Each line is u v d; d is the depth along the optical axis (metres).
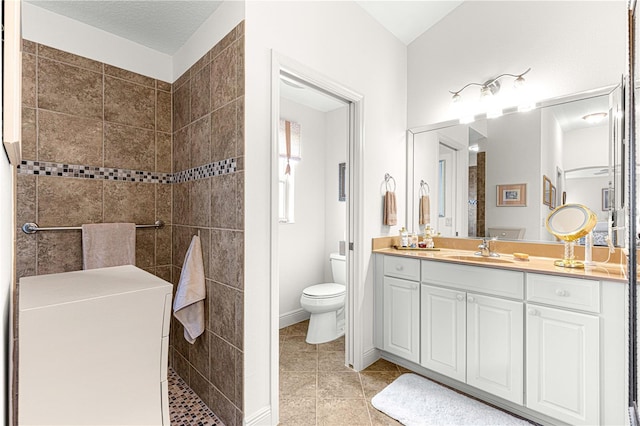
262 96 1.66
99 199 2.03
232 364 1.64
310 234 3.45
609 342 1.42
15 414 1.11
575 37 1.96
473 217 2.42
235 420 1.61
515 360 1.71
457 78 2.49
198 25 1.98
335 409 1.83
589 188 1.91
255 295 1.62
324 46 2.01
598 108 1.88
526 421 1.70
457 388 2.03
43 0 1.74
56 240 1.87
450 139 2.53
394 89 2.65
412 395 1.94
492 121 2.32
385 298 2.35
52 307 0.90
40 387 0.89
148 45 2.21
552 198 2.05
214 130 1.82
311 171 3.47
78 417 0.95
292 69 1.81
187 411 1.80
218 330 1.75
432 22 2.60
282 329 3.12
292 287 3.27
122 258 2.05
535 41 2.12
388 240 2.55
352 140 2.33
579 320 1.50
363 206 2.31
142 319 1.05
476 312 1.86
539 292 1.63
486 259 2.05
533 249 2.12
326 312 2.83
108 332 0.99
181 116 2.22
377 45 2.47
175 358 2.26
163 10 1.83
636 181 0.93
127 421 1.03
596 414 1.45
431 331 2.08
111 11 1.85
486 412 1.78
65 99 1.89
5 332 0.81
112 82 2.08
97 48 2.01
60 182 1.88
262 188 1.66
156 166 2.29
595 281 1.46
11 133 0.72
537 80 2.11
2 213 0.70
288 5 1.80
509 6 2.23
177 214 2.26
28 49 1.76
